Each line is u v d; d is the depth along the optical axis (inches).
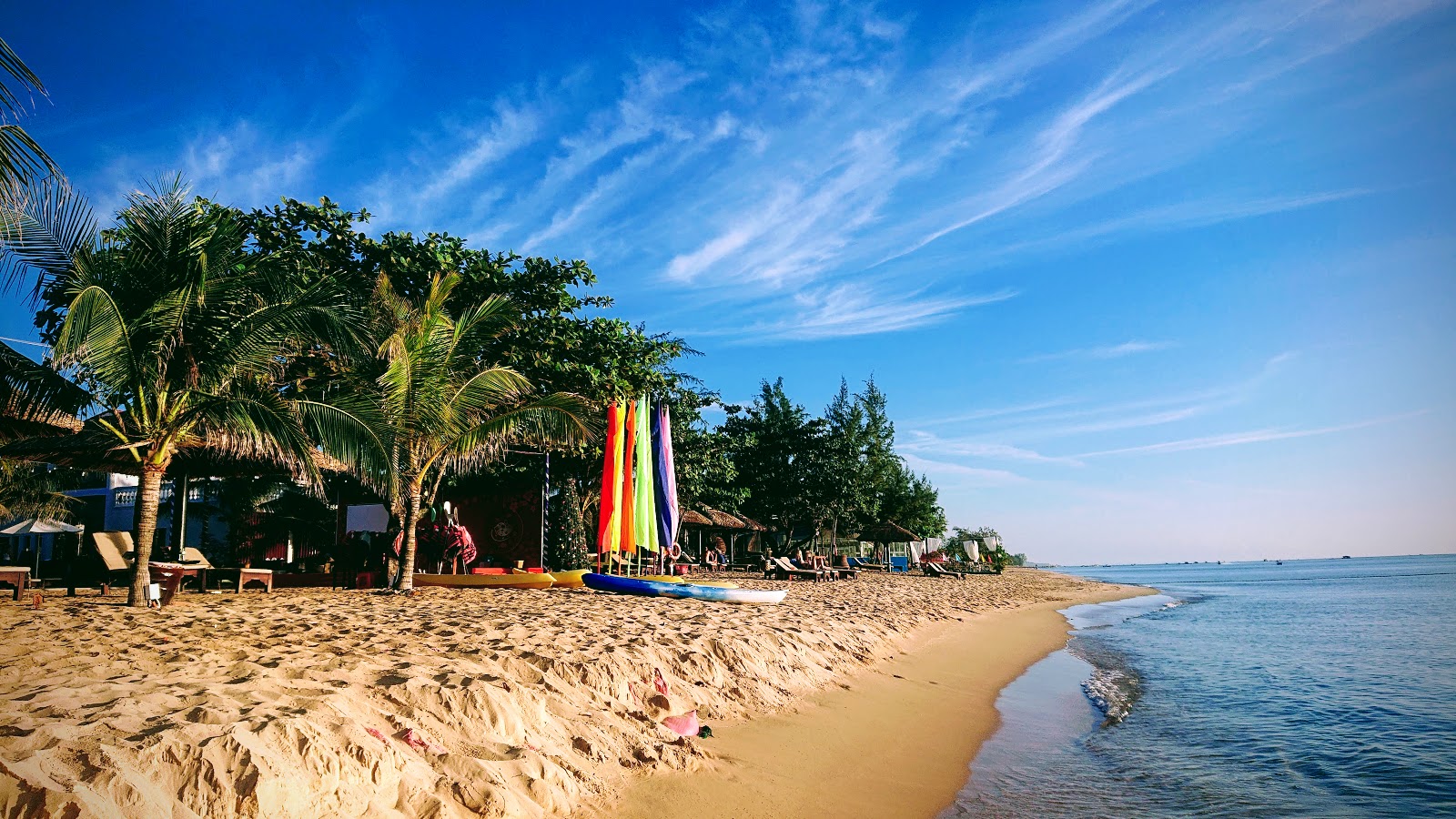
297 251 743.7
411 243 805.9
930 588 1149.7
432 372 561.3
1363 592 1686.8
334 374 704.4
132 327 416.8
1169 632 799.1
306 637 303.9
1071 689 440.5
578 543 849.5
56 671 217.2
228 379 470.3
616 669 274.1
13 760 122.9
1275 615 1046.4
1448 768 291.3
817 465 1628.9
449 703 201.8
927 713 341.7
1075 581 2175.2
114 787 121.7
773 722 286.0
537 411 617.0
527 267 849.5
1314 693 441.1
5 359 417.4
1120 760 296.4
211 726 149.3
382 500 822.5
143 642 277.0
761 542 1758.1
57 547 1035.3
